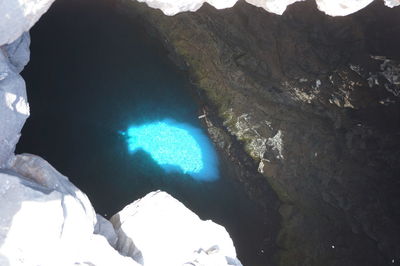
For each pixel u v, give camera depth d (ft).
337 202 40.47
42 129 41.96
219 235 16.53
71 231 12.57
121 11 49.32
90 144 43.11
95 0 49.03
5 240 11.33
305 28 38.93
